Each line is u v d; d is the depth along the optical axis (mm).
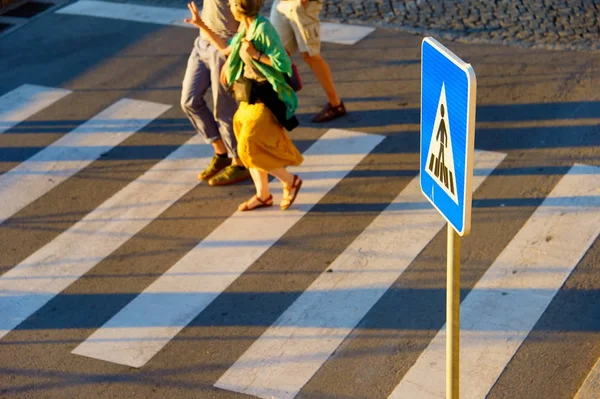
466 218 6066
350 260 11812
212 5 12914
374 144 14469
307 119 15406
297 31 14547
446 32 18047
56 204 13602
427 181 6652
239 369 10109
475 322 10523
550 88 15609
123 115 15984
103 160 14680
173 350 10492
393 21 18703
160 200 13523
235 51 11953
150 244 12516
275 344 10461
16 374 10297
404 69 16797
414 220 12484
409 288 11203
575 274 11148
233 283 11570
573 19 18141
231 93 12336
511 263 11445
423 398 9500
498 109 15094
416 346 10258
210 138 13750
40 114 16219
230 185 13789
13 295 11664
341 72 16875
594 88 15508
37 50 18641
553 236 11867
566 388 9492
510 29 17953
